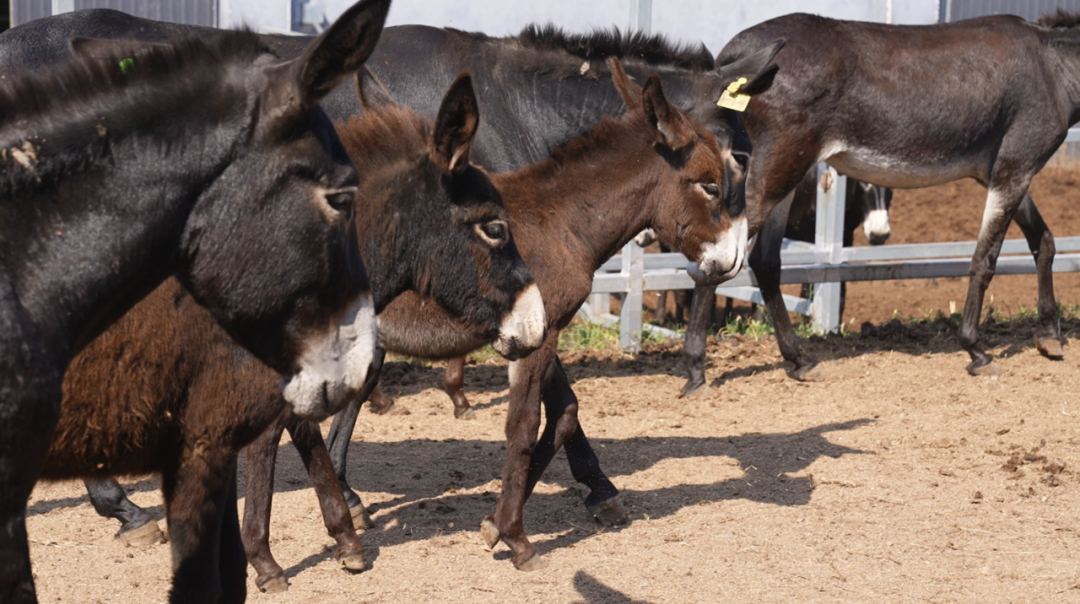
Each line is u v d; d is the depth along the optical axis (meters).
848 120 7.08
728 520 4.83
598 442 6.06
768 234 7.31
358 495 5.04
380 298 3.48
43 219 2.07
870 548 4.47
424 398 6.99
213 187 2.21
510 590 4.05
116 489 4.45
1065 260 9.38
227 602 3.22
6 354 1.95
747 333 8.97
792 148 6.95
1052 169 13.66
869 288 11.19
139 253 2.16
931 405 6.84
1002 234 7.55
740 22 10.56
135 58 2.21
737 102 5.16
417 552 4.44
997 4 11.17
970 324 7.56
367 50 2.17
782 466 5.61
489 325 3.57
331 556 4.38
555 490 5.28
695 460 5.72
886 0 10.79
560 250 4.27
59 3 7.65
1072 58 7.73
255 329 2.32
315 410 2.37
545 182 4.32
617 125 4.46
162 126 2.17
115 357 2.85
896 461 5.68
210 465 3.07
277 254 2.24
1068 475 5.41
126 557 4.33
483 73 5.41
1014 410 6.68
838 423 6.43
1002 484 5.29
